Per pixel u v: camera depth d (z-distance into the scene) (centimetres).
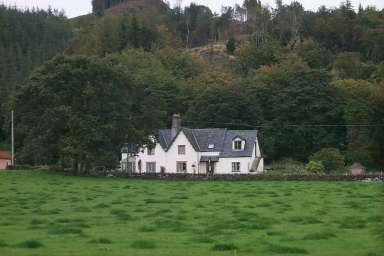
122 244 2334
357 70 17538
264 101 12481
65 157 7831
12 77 17275
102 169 8962
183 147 10075
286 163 11012
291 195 4859
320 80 12238
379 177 7306
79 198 4422
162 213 3450
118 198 4475
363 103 11375
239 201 4269
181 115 12850
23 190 5159
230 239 2491
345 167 10050
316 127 11700
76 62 7975
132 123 8256
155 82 13650
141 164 10319
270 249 2194
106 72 7962
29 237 2505
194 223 3028
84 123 7550
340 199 4422
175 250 2189
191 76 17200
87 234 2611
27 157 8056
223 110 11706
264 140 11475
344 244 2369
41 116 7688
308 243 2402
